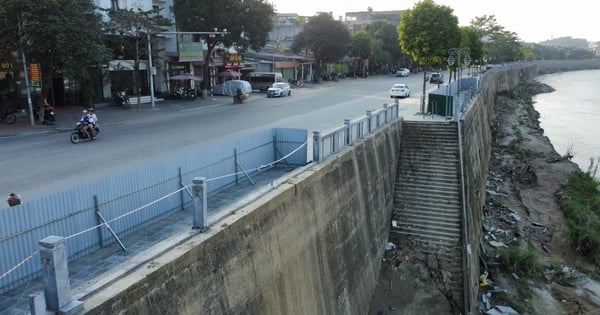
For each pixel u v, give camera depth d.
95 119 21.14
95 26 26.84
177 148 18.75
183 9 40.94
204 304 8.23
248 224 9.83
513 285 18.44
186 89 43.19
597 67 169.75
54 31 24.25
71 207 8.80
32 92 31.00
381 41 87.31
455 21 29.89
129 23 33.69
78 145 19.67
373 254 17.17
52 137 22.38
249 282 9.59
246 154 14.66
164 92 43.00
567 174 32.22
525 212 26.03
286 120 27.17
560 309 17.41
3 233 7.65
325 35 65.12
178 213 11.56
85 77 27.33
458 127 22.66
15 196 9.43
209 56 44.03
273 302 10.42
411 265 17.66
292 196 11.92
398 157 22.14
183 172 11.84
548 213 25.97
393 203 20.42
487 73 53.25
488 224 23.89
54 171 14.82
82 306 6.09
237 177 14.15
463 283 16.62
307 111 31.53
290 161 16.25
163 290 7.39
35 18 23.92
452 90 31.39
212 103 39.09
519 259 19.72
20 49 24.72
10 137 22.39
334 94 45.84
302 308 11.71
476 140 27.89
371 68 89.06
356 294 15.06
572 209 25.48
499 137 42.81
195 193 8.71
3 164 15.88
